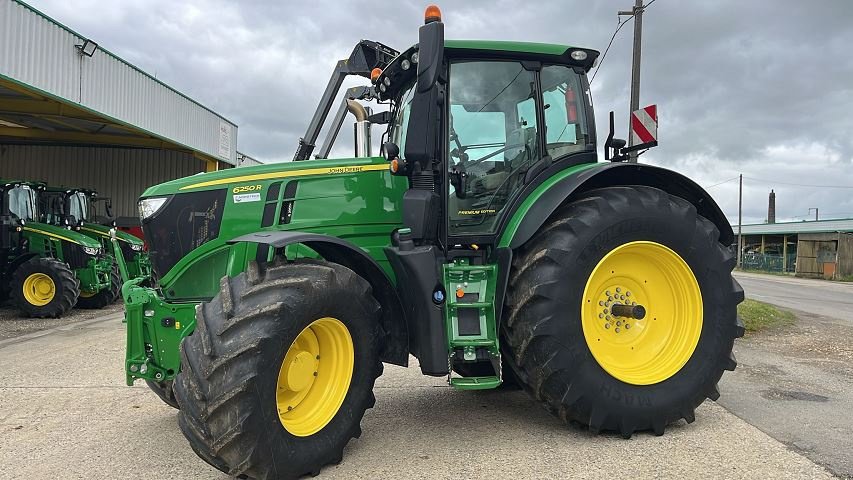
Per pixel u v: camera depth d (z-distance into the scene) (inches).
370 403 137.0
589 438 146.3
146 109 588.1
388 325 146.1
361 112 194.9
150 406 181.6
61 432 157.6
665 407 146.0
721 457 132.4
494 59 159.8
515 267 145.6
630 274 156.1
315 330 130.8
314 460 123.1
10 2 403.2
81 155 767.1
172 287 154.3
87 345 291.0
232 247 150.6
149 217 156.0
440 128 151.9
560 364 138.3
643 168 154.4
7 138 708.7
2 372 229.5
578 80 169.8
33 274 401.1
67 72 466.6
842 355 251.8
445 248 150.2
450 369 138.8
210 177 155.7
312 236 129.3
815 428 152.4
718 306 155.1
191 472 129.8
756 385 197.5
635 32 498.6
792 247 1705.2
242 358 112.7
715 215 165.9
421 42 137.9
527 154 160.6
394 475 124.7
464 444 142.8
